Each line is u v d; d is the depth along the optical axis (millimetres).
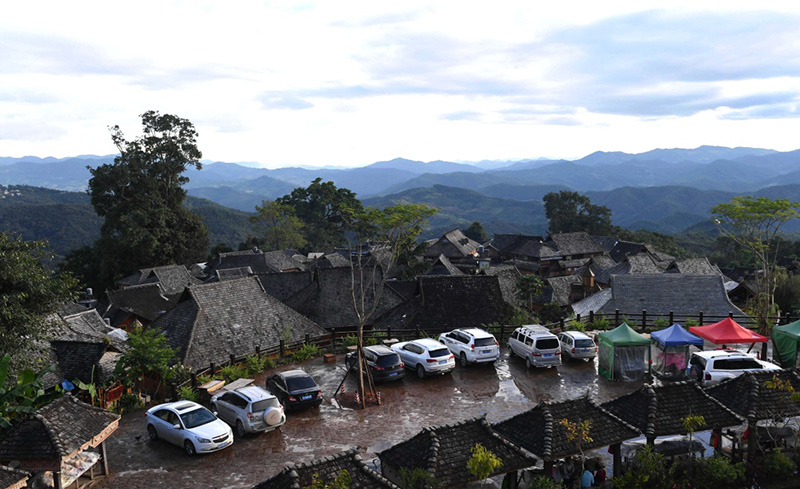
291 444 19703
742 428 19797
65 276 22781
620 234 153625
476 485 16062
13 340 20219
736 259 126562
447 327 34406
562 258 112812
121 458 18859
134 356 24297
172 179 92312
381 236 26000
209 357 27781
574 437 15258
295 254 109000
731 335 26203
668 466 16688
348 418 21969
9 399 18266
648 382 25484
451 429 15312
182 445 19109
